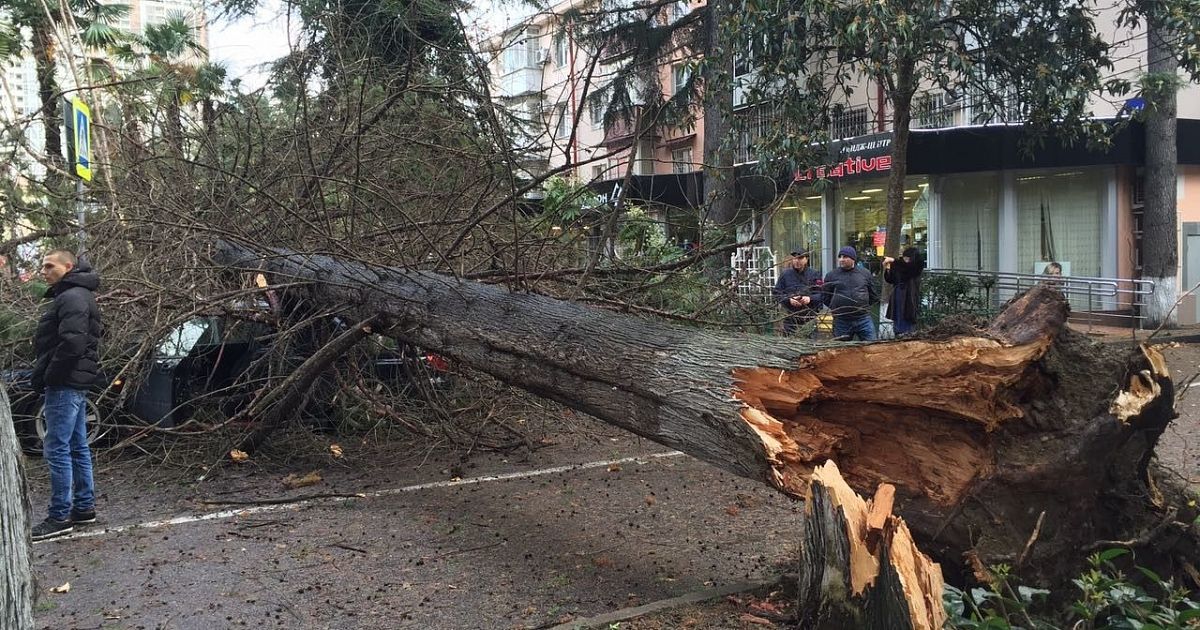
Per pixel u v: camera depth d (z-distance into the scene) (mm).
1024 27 10797
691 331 4023
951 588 2887
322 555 4344
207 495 5578
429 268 6250
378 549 4430
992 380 2959
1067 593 3055
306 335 6812
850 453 3377
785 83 10461
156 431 5945
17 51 13484
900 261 9781
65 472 4801
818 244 17922
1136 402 2973
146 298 6406
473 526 4809
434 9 6812
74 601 3764
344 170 7270
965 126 15453
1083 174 15094
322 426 6977
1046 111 10508
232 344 6770
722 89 10492
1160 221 13508
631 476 5898
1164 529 3150
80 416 4918
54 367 4754
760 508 5043
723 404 3439
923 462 3242
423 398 6961
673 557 4211
